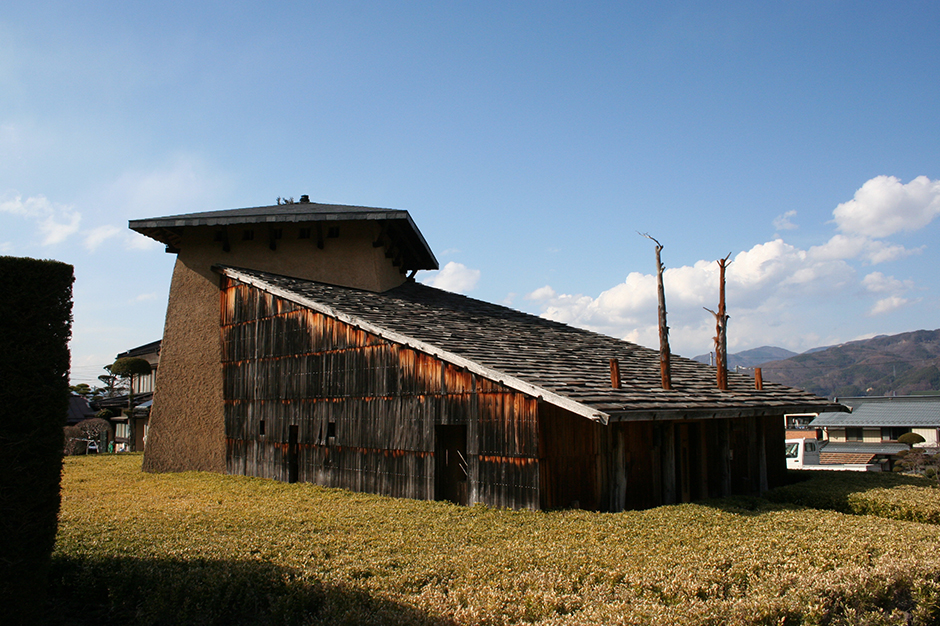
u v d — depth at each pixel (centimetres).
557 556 665
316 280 1838
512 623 499
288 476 1495
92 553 718
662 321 1178
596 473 1059
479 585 577
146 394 3512
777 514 906
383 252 1953
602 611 509
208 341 1806
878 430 3991
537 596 539
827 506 1123
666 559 649
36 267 612
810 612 537
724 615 516
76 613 627
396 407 1231
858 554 693
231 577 610
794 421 5909
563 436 1004
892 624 560
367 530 844
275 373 1584
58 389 620
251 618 584
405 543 753
